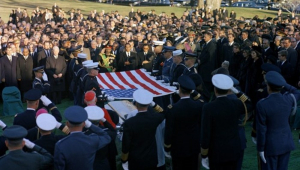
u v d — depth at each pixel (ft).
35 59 42.09
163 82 31.65
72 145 14.73
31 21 99.60
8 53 39.86
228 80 17.65
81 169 14.76
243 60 34.88
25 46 45.24
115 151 18.38
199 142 19.35
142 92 17.74
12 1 153.79
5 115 36.29
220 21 75.87
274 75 18.26
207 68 41.42
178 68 28.27
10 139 13.73
